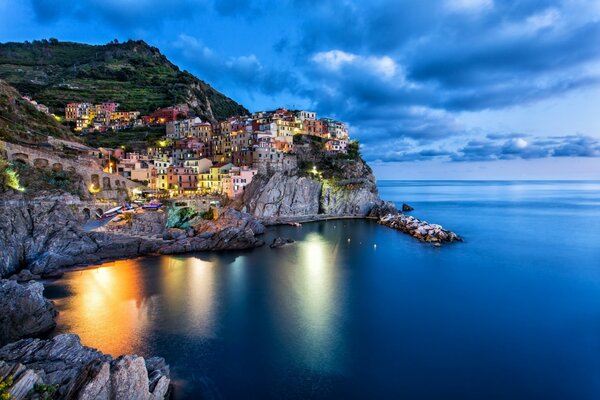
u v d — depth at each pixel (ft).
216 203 408.46
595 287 227.81
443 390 126.93
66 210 294.25
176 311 187.52
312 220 479.41
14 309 154.10
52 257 249.55
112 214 337.11
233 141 515.91
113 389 95.96
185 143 533.55
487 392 126.00
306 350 150.92
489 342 158.51
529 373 136.46
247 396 122.21
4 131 356.38
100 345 151.84
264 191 446.60
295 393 124.16
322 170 528.22
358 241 361.30
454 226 458.09
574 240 370.94
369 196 525.34
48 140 391.24
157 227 339.77
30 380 94.94
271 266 272.10
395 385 129.18
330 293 216.54
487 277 247.91
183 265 271.49
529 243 356.18
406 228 405.39
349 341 158.61
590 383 130.41
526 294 215.92
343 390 126.21
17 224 254.88
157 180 446.60
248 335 162.71
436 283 235.40
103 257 281.13
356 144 609.83
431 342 158.30
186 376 131.95
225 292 216.13
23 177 307.17
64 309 186.91
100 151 425.69
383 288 225.56
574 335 164.55
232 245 319.88
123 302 197.98
